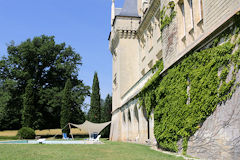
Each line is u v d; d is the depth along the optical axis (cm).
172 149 1243
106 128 4788
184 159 973
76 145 1948
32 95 3878
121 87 3195
